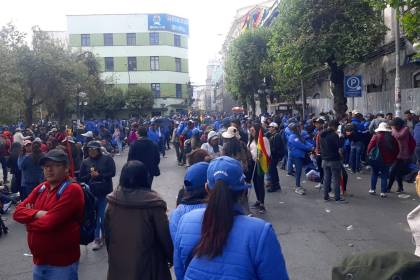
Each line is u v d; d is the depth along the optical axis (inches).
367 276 73.8
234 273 93.0
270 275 93.8
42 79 1098.1
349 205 396.8
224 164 103.7
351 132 566.3
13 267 270.2
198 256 97.3
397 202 403.9
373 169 433.1
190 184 140.3
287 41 784.9
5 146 620.1
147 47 2541.8
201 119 1256.2
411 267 72.3
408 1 383.2
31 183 396.2
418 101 708.7
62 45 1387.8
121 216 148.5
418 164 501.0
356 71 1010.7
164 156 927.0
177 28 2603.3
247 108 1847.9
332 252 268.5
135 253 144.6
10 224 386.3
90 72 1608.0
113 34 2527.1
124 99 2193.7
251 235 95.3
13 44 965.8
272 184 475.5
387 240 288.5
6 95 772.0
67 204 158.6
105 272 253.4
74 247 164.6
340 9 737.6
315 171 545.3
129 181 151.6
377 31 732.7
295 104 1284.4
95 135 716.0
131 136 767.1
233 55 1461.6
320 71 1088.8
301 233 311.9
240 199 104.8
